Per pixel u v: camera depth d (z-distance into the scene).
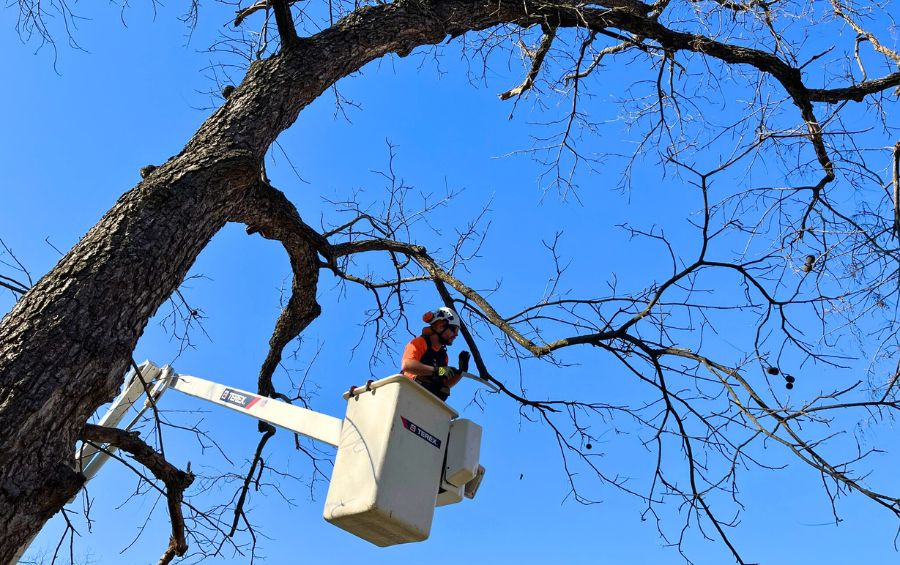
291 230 6.07
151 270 4.45
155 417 4.71
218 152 5.14
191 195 4.84
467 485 4.96
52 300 4.11
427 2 6.80
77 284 4.20
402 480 4.56
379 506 4.43
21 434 3.71
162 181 4.84
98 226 4.57
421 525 4.58
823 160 6.64
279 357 7.46
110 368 4.10
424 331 5.60
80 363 3.98
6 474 3.64
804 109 7.05
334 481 4.71
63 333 4.01
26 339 3.95
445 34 6.85
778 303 5.93
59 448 3.84
